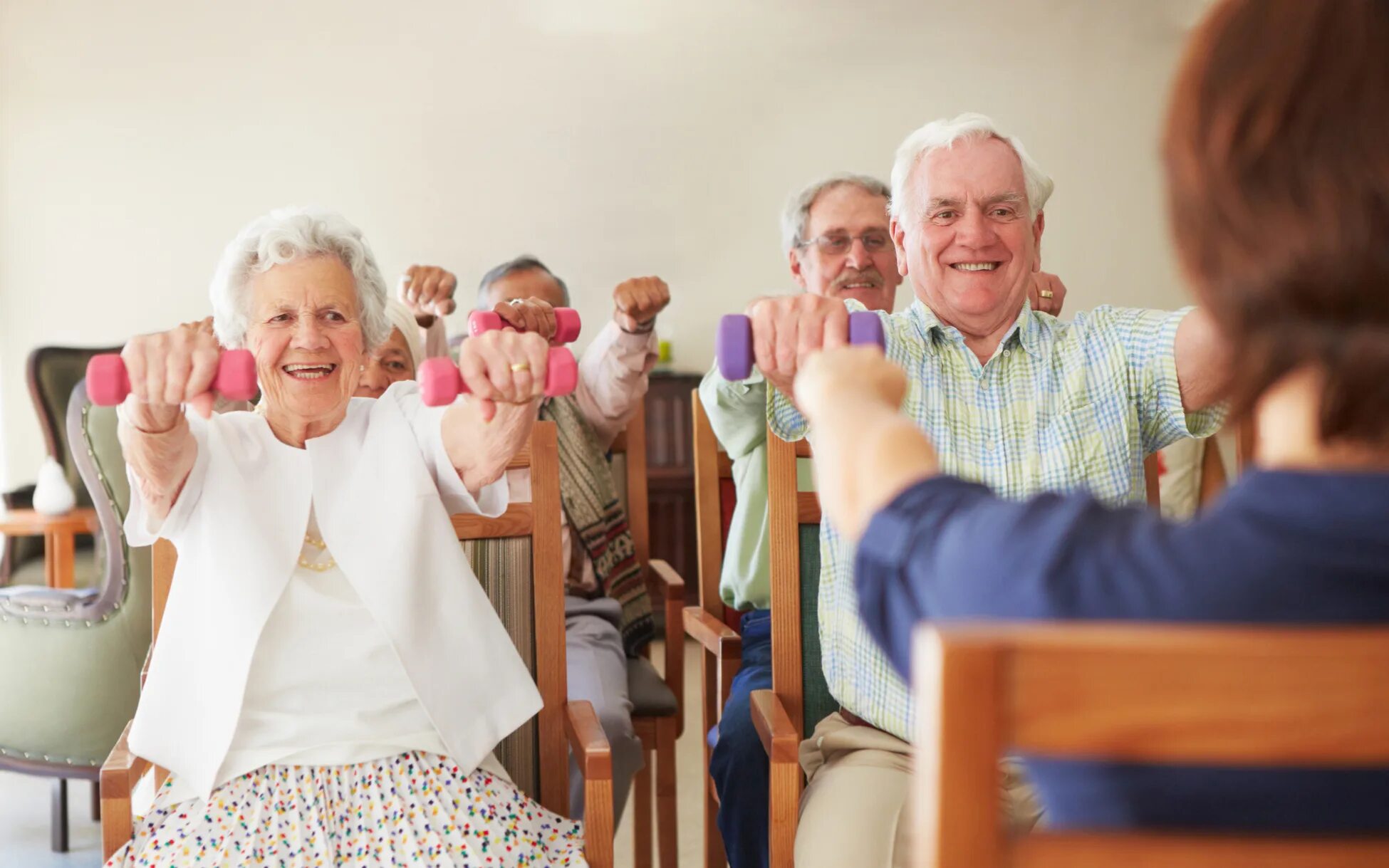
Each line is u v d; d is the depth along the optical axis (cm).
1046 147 512
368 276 144
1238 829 58
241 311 138
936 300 165
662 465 470
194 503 132
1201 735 53
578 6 495
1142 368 160
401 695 134
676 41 498
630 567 250
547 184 497
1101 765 59
